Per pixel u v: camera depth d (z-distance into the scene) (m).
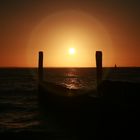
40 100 32.75
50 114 27.45
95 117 16.80
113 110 15.20
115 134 14.43
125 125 13.93
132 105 15.55
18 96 46.94
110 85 20.81
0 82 85.69
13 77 125.19
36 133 20.31
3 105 36.12
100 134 15.90
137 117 13.50
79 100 19.80
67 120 21.80
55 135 19.58
